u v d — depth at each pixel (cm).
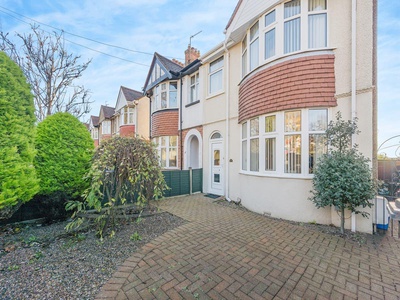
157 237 421
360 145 471
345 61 500
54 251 352
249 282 271
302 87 530
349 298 244
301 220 527
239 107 761
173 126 1144
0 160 351
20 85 411
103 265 308
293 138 555
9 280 266
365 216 434
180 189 873
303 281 276
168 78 1146
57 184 504
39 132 511
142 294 244
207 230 462
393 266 320
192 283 267
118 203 521
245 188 690
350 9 499
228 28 780
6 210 371
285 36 573
